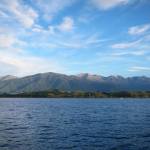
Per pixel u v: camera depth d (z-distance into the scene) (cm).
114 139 4331
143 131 5178
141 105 16512
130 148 3656
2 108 13712
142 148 3656
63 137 4553
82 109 12706
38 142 4106
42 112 10762
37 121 7194
